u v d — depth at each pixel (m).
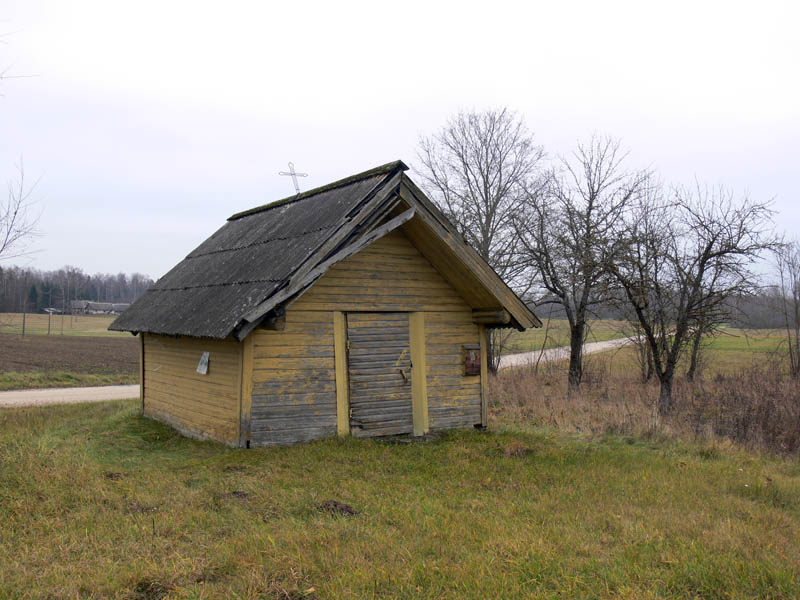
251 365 10.45
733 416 14.67
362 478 8.78
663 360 19.67
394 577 5.19
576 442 12.03
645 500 7.92
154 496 7.45
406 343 12.20
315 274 10.24
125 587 4.99
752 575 5.44
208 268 13.37
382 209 10.98
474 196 28.11
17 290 75.19
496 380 22.81
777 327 27.52
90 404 18.00
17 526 6.34
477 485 8.53
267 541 5.92
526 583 5.18
